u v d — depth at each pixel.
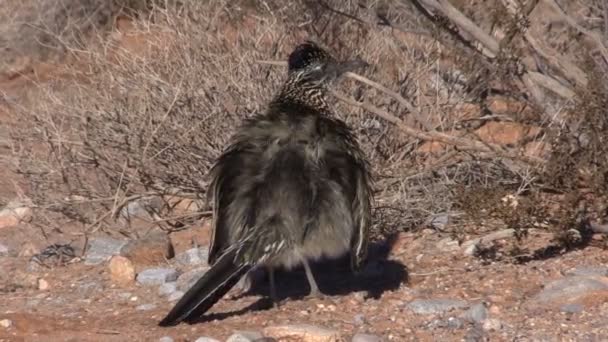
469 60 13.07
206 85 13.29
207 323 10.30
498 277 11.14
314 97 11.09
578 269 11.05
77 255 12.95
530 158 12.04
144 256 12.43
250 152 10.48
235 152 10.58
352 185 10.41
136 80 13.47
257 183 10.27
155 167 13.34
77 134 13.66
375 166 12.73
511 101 14.16
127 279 11.92
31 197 13.96
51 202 13.59
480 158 12.41
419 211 12.67
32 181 13.75
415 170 12.75
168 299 11.34
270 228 10.11
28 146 13.98
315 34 14.07
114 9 17.06
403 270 11.66
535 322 9.91
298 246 10.25
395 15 15.02
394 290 11.12
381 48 13.68
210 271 9.99
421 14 13.94
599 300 10.24
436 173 12.92
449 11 12.66
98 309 11.13
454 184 12.56
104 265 12.54
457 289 10.90
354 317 10.34
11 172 14.80
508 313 10.19
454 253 12.00
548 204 11.77
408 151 12.99
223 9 14.18
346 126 10.78
